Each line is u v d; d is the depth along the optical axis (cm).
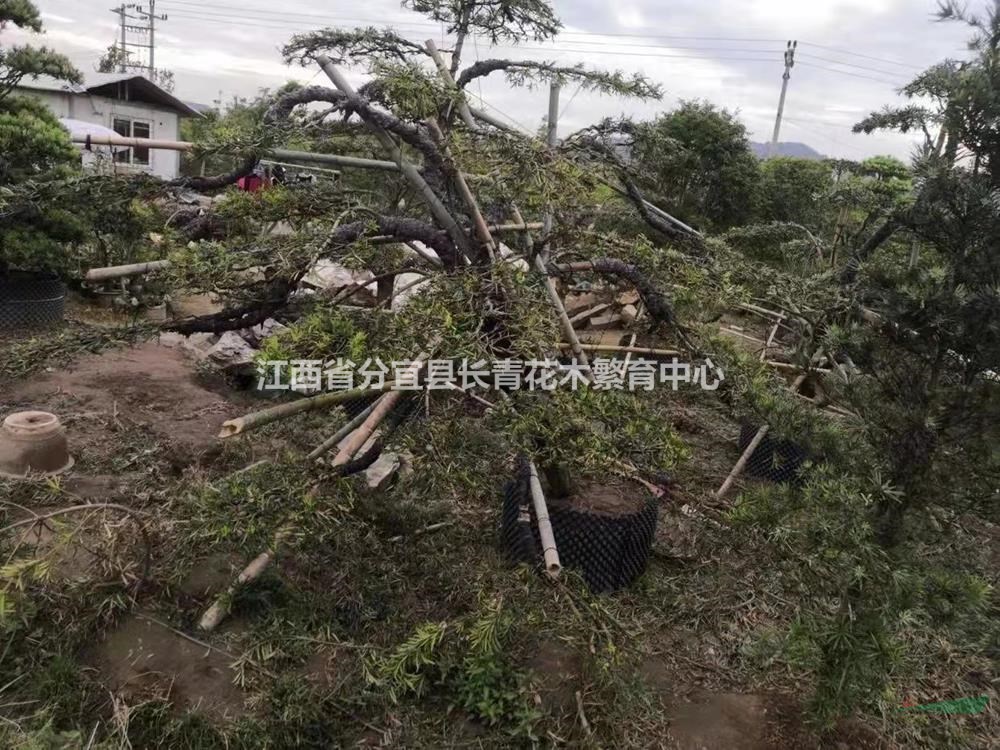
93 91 1617
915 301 240
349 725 271
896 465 262
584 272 387
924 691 320
